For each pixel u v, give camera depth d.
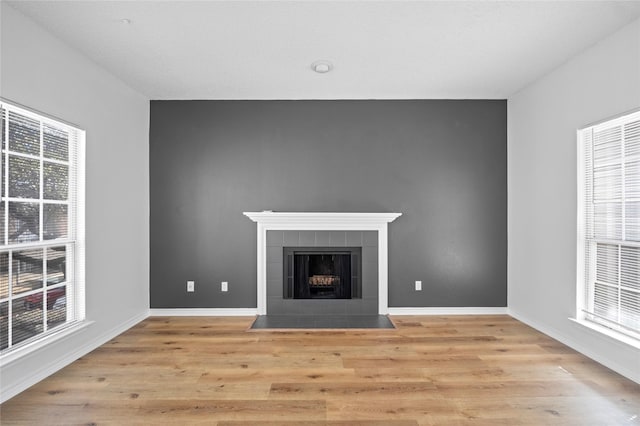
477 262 4.57
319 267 4.68
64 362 2.98
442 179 4.57
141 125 4.33
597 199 3.17
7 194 2.55
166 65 3.51
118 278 3.82
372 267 4.49
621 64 2.82
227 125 4.55
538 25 2.79
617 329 2.95
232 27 2.81
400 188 4.57
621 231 2.92
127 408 2.34
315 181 4.56
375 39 3.01
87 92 3.32
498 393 2.53
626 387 2.61
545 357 3.16
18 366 2.54
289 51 3.22
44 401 2.42
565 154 3.47
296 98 4.51
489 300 4.57
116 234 3.79
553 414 2.26
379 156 4.57
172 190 4.52
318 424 2.16
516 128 4.35
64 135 3.10
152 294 4.52
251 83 3.99
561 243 3.54
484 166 4.57
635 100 2.70
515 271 4.39
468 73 3.73
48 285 2.92
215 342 3.56
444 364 3.02
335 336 3.73
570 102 3.40
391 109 4.57
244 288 4.54
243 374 2.83
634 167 2.80
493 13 2.62
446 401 2.42
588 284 3.27
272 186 4.55
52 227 2.96
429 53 3.27
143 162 4.38
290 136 4.55
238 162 4.54
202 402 2.41
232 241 4.54
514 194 4.40
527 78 3.87
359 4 2.51
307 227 4.46
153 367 2.97
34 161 2.78
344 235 4.47
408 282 4.56
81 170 3.25
